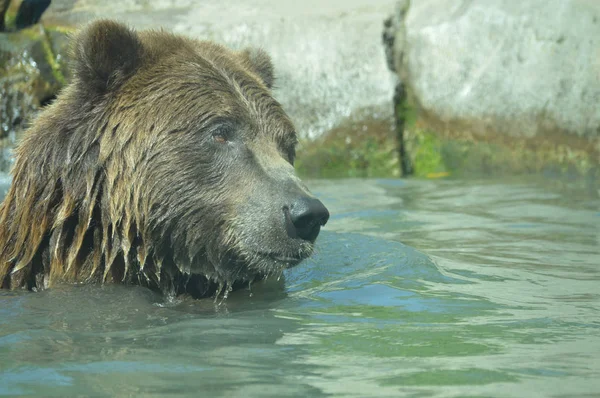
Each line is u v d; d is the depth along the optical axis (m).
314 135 21.48
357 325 7.96
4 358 6.77
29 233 9.95
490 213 14.96
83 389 5.98
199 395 5.86
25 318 8.24
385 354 6.94
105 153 9.97
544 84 20.41
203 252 10.18
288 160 11.05
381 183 19.12
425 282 9.92
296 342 7.34
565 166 20.14
